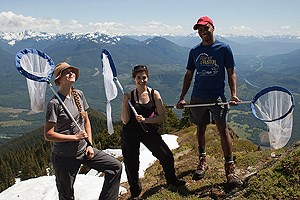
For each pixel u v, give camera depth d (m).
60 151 2.94
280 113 2.86
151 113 3.40
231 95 3.21
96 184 4.26
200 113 3.46
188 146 6.23
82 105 3.09
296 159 2.68
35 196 4.05
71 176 2.99
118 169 3.11
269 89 2.97
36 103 2.96
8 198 4.11
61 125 2.88
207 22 3.20
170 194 3.38
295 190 2.49
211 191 3.26
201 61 3.33
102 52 3.51
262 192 2.57
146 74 3.36
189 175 3.92
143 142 3.49
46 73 2.99
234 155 4.23
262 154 4.02
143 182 4.26
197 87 3.45
